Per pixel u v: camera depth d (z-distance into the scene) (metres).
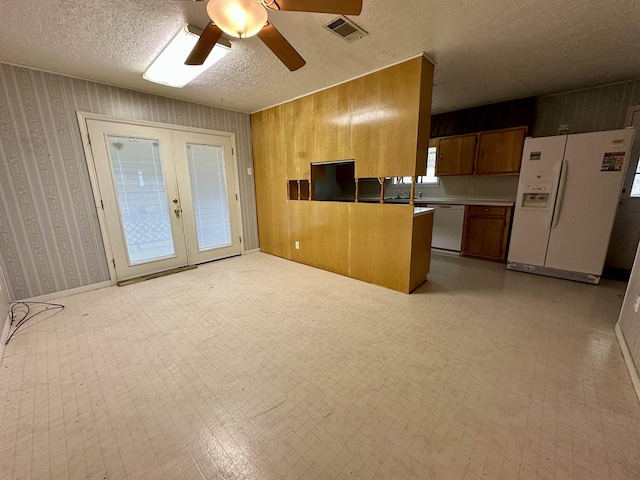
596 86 3.29
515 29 2.04
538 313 2.43
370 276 3.23
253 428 1.33
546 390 1.54
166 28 1.99
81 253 3.02
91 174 3.00
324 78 2.95
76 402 1.51
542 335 2.09
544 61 2.61
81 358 1.89
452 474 1.11
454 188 4.78
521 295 2.82
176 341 2.08
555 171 3.12
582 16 1.88
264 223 4.62
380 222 3.03
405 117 2.61
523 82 3.16
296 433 1.30
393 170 2.79
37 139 2.67
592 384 1.58
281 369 1.76
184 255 3.89
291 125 3.74
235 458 1.19
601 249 2.98
